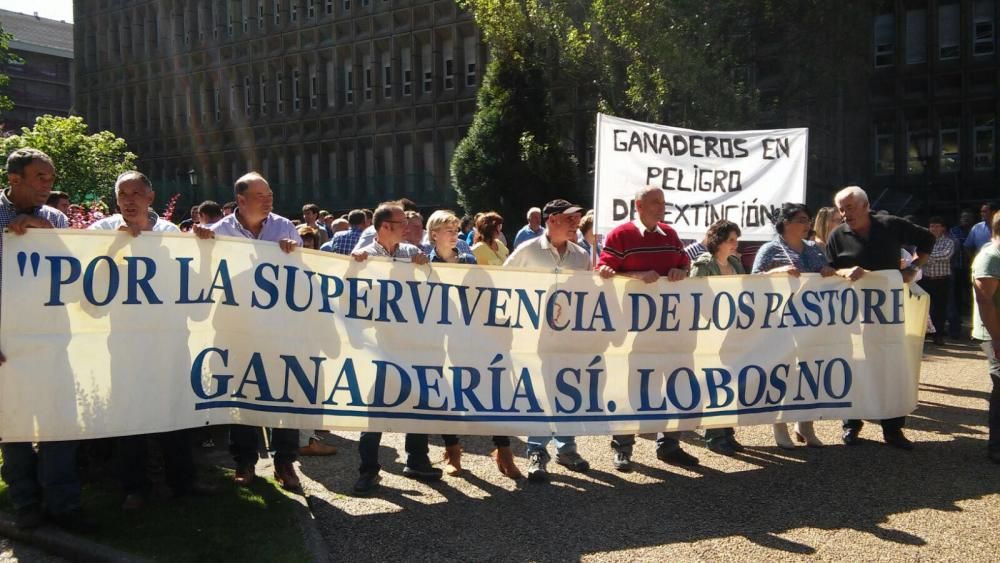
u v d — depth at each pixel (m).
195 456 7.04
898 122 29.88
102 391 5.21
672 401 6.61
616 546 5.10
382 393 5.94
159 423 5.35
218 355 5.56
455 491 6.27
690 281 6.65
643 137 8.13
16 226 5.06
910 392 7.24
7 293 5.05
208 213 9.72
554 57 24.67
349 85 42.81
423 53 39.94
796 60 22.34
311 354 5.79
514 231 26.67
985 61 28.28
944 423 8.33
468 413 6.12
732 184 8.40
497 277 6.20
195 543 4.94
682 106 20.41
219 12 47.75
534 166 25.72
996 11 28.09
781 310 6.90
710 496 6.08
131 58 52.97
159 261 5.40
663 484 6.41
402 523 5.55
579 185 33.06
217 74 48.22
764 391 6.84
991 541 5.13
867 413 7.12
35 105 71.62
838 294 7.06
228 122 47.94
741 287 6.78
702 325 6.69
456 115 38.56
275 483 6.18
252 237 6.09
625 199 8.08
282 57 44.97
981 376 11.02
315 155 44.28
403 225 6.46
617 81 22.27
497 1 23.59
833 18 21.50
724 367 6.75
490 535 5.32
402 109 40.44
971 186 28.48
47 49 71.44
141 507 5.60
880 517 5.58
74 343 5.17
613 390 6.47
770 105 23.58
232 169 48.25
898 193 28.61
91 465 6.48
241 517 5.39
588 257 6.97
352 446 7.85
